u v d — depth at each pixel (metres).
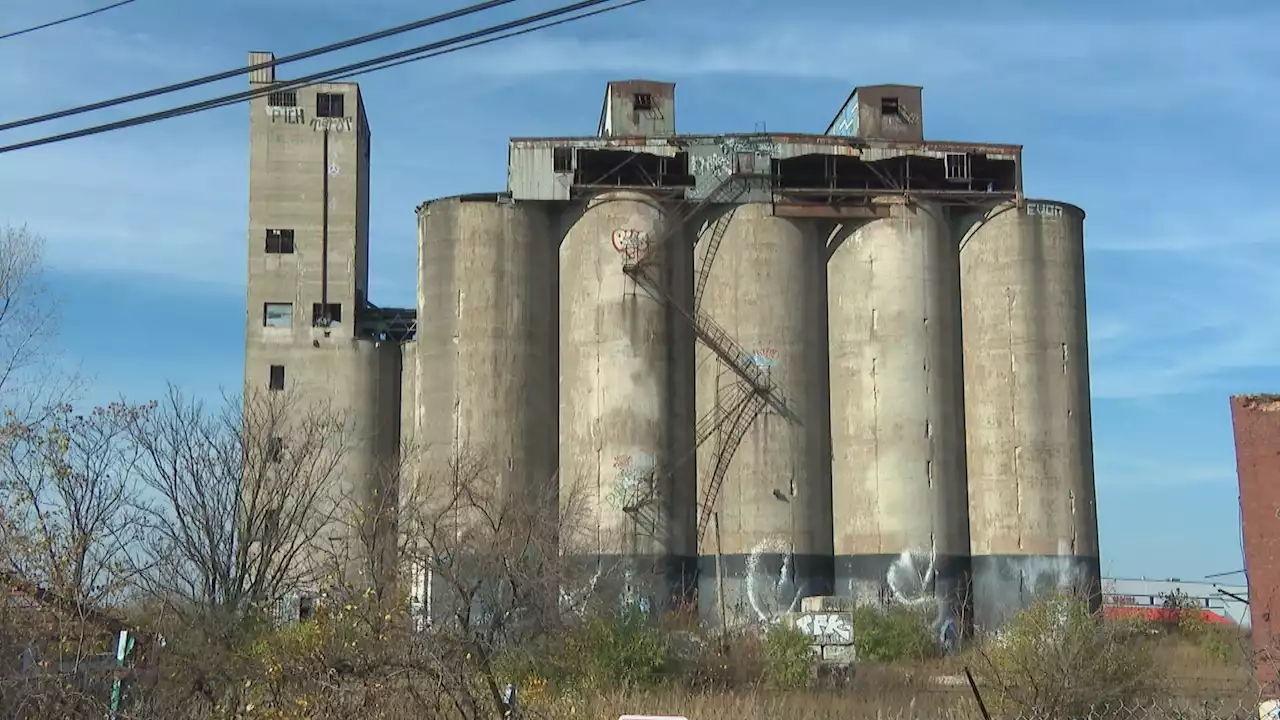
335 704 15.46
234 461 31.84
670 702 25.47
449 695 15.53
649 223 63.66
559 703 20.11
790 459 62.59
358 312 70.56
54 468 20.80
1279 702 12.62
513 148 64.88
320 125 70.94
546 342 64.50
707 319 64.19
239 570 28.98
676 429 63.00
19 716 15.77
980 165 66.81
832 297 65.56
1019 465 63.09
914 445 63.00
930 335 64.25
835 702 27.17
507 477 61.72
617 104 67.38
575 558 49.41
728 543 62.00
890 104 67.81
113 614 21.34
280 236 69.88
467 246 64.25
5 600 17.20
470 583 35.62
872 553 62.19
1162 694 22.56
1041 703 21.17
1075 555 62.44
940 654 45.53
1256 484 13.64
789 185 66.56
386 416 68.56
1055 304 64.56
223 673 17.91
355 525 31.62
